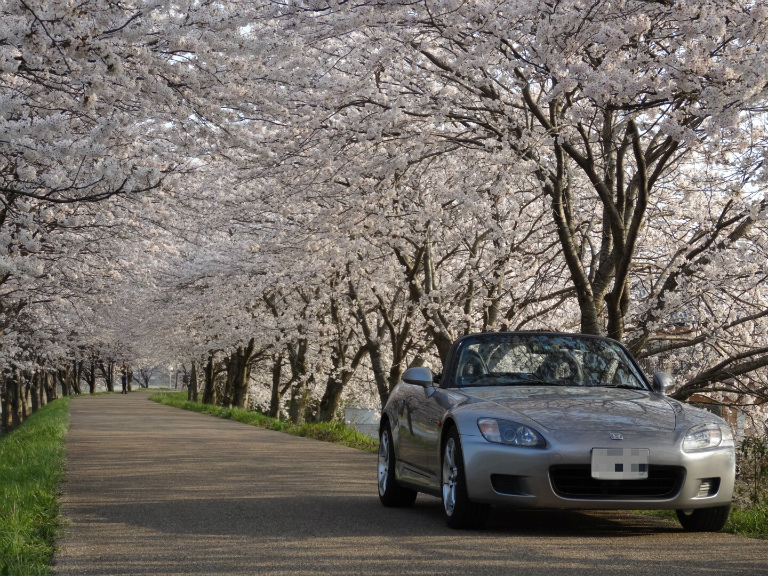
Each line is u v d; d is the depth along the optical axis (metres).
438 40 14.05
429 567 5.23
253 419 29.34
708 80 8.84
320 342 31.08
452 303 20.33
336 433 19.92
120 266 23.22
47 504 8.47
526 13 10.48
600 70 9.56
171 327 36.91
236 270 25.80
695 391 12.48
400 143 14.66
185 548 6.08
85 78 9.56
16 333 33.00
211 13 10.52
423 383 7.73
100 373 103.12
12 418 44.78
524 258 19.02
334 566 5.32
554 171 15.05
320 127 13.81
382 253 20.02
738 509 7.92
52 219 15.08
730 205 12.49
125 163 11.20
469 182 14.81
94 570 5.38
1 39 9.10
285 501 8.80
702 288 14.14
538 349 7.97
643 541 6.15
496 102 12.70
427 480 7.52
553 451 6.23
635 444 6.25
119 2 9.84
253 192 17.95
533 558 5.47
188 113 11.52
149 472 12.07
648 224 16.36
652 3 9.97
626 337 15.51
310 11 11.23
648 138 13.80
